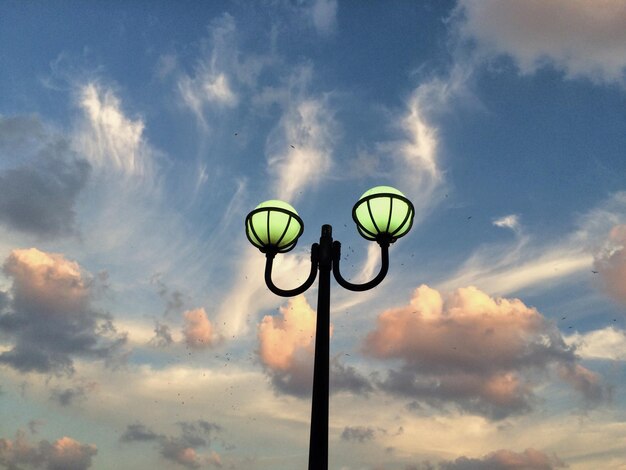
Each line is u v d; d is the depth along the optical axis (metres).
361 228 6.95
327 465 5.65
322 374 6.05
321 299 6.49
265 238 7.07
